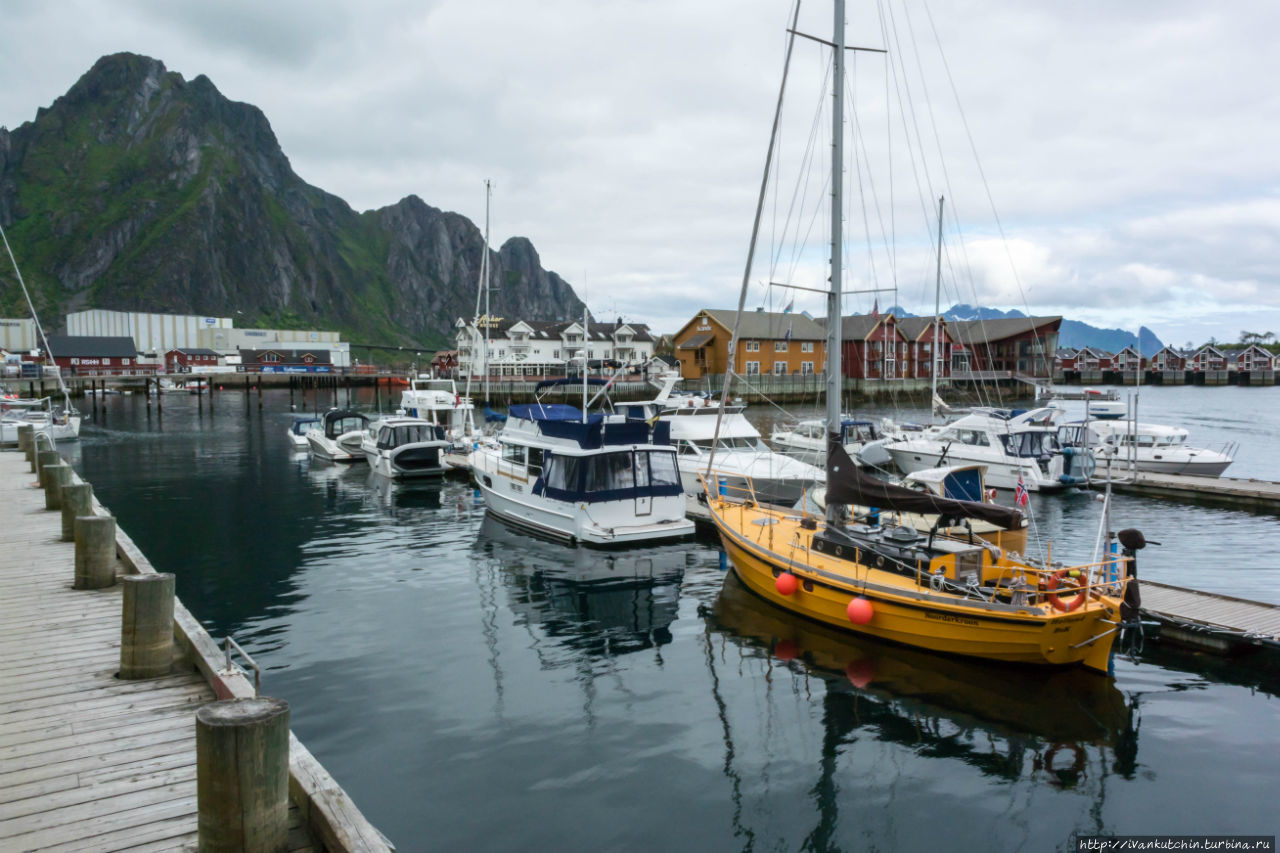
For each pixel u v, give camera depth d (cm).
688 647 1250
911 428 3894
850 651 1225
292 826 552
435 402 4003
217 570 1706
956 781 857
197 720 482
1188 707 1038
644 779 849
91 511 1405
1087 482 2750
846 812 794
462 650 1233
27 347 14225
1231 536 2045
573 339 11100
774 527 1623
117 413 6431
